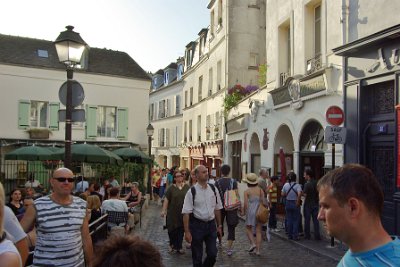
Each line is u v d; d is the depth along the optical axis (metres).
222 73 26.50
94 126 25.31
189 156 35.53
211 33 29.31
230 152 25.12
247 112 21.45
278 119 16.72
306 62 14.49
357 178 1.82
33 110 24.00
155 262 1.80
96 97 25.47
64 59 8.07
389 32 9.61
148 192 24.42
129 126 26.20
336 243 10.81
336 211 1.82
